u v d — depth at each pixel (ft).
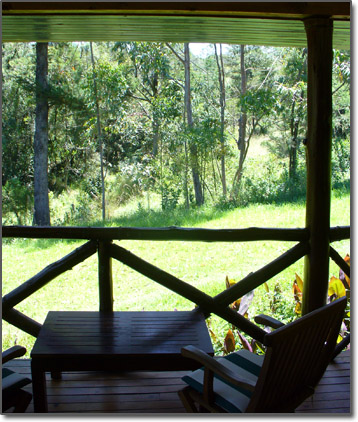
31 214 48.16
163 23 10.89
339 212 34.99
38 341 8.82
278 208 39.37
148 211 44.04
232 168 49.60
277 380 6.93
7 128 49.96
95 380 9.96
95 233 10.27
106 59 50.42
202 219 38.45
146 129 49.75
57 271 10.25
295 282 16.19
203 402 7.48
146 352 8.46
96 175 51.37
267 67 54.24
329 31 10.31
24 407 7.30
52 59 48.47
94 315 10.12
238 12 9.86
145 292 25.04
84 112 48.47
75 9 9.69
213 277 25.90
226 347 13.52
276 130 50.19
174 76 56.44
